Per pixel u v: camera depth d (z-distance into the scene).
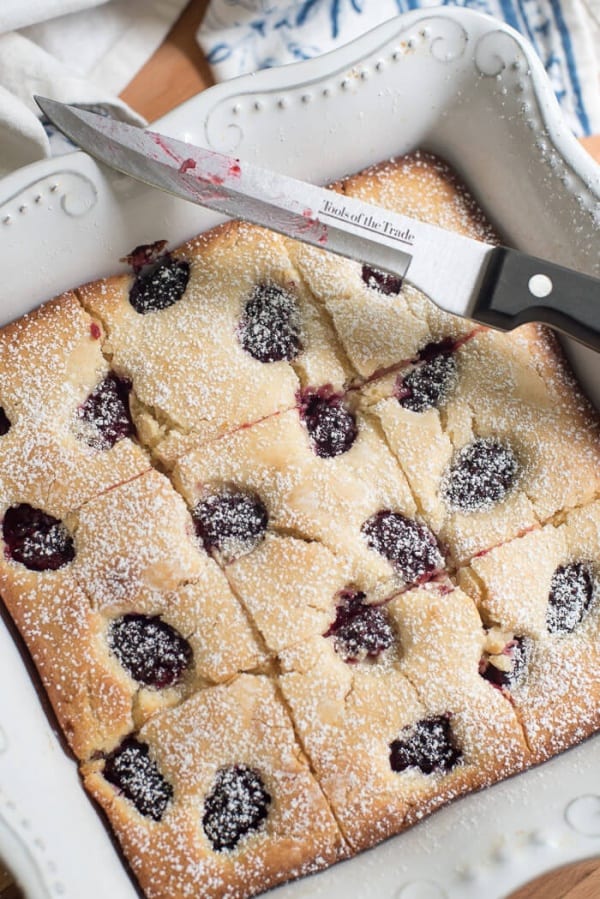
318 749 0.54
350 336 0.56
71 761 0.54
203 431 0.56
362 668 0.55
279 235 0.57
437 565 0.55
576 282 0.54
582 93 0.66
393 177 0.58
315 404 0.57
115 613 0.54
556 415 0.56
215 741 0.54
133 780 0.54
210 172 0.55
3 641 0.54
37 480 0.55
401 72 0.56
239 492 0.56
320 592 0.54
